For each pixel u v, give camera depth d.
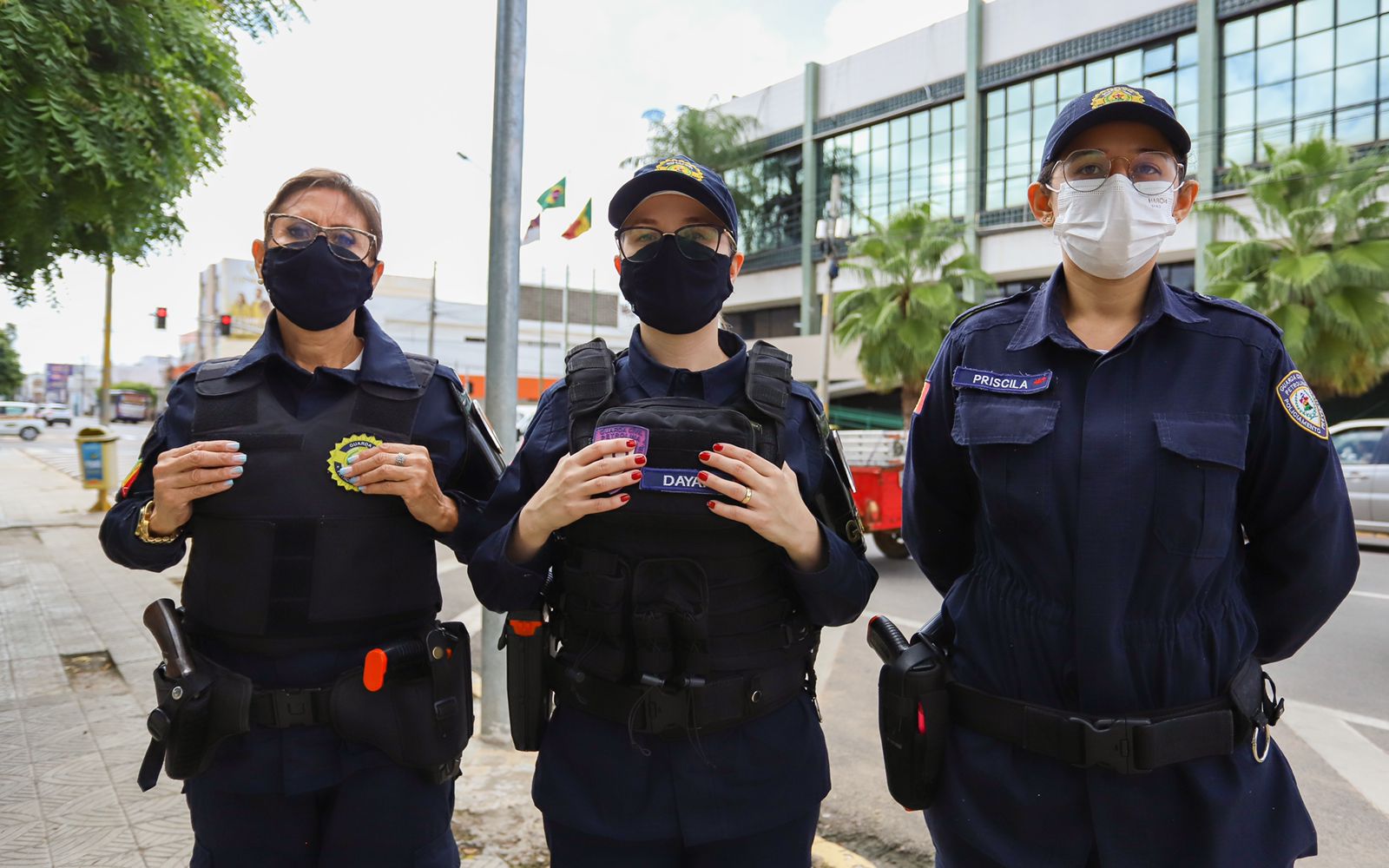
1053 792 1.36
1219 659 1.36
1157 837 1.32
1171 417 1.35
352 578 1.59
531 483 1.65
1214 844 1.29
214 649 1.59
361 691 1.55
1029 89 23.03
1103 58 21.56
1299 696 4.21
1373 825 2.87
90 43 4.22
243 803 1.55
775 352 1.60
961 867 1.46
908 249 19.34
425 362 1.82
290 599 1.55
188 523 1.66
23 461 22.02
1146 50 20.81
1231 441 1.32
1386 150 16.64
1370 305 14.73
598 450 1.38
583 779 1.50
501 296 3.33
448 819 1.70
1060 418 1.40
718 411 1.42
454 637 1.69
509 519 1.67
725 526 1.42
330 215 1.68
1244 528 1.49
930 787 1.51
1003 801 1.40
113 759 3.28
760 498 1.35
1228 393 1.36
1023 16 22.88
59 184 4.45
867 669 4.70
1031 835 1.37
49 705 3.91
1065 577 1.37
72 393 104.50
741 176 29.81
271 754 1.52
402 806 1.59
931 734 1.49
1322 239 15.63
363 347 1.76
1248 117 19.23
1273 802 1.37
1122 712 1.33
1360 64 17.58
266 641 1.55
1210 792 1.31
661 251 1.51
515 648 1.61
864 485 7.85
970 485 1.61
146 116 4.29
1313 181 15.33
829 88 28.06
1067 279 1.54
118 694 4.07
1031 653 1.41
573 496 1.38
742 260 1.63
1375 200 15.05
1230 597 1.41
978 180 23.97
